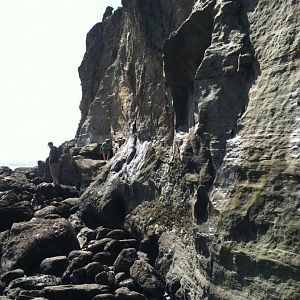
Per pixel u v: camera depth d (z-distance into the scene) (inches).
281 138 423.8
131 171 892.0
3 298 621.6
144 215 808.3
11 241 770.8
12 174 1266.0
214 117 520.7
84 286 633.0
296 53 426.3
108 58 1391.5
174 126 704.4
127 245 784.3
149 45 865.5
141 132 912.9
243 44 500.1
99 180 994.7
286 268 392.5
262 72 468.8
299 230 387.2
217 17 536.7
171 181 751.7
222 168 502.0
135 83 997.2
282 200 411.2
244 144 471.5
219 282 481.7
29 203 994.1
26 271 726.5
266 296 410.9
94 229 929.5
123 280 666.2
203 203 539.2
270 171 428.5
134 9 928.3
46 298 614.2
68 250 768.9
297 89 416.5
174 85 653.9
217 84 522.6
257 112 462.3
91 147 1274.6
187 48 606.5
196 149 573.3
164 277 669.9
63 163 1353.3
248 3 509.4
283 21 450.9
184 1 719.1
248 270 436.8
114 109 1246.3
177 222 710.5
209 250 508.7
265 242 422.0
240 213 453.7
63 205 1034.7
